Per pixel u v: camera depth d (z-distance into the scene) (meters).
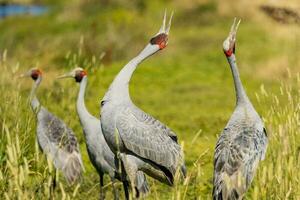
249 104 10.54
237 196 9.41
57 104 17.20
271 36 30.78
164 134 10.64
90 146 12.23
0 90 14.24
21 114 13.55
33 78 14.71
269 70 25.28
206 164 13.69
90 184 13.41
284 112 10.95
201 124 18.55
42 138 12.98
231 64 10.67
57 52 27.64
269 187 9.44
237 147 9.77
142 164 10.69
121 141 10.41
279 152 10.06
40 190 9.02
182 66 28.48
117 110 10.38
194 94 23.83
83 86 12.95
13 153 8.34
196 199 10.98
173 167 10.55
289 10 29.48
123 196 12.82
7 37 39.03
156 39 10.80
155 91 24.70
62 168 12.55
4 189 9.56
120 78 10.55
